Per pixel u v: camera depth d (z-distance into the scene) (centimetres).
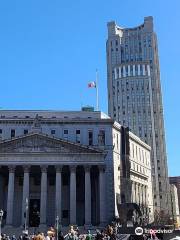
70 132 11619
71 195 9600
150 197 15525
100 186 9712
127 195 11394
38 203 10500
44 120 11606
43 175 9669
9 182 9569
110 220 10381
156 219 13775
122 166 11869
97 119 11769
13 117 11812
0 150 9756
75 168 9794
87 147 9894
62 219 10438
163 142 19812
